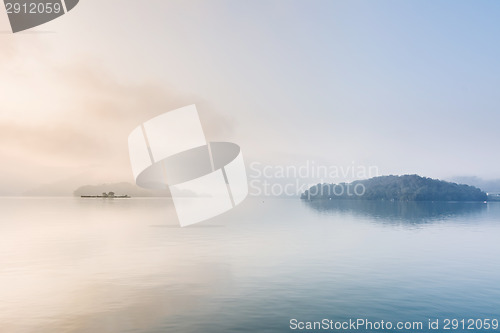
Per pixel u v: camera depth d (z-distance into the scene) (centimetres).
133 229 6344
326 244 4528
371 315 1973
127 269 3036
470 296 2308
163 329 1759
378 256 3678
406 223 7906
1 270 2997
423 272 2947
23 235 5375
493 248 4272
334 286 2509
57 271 2950
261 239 5006
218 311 2003
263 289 2433
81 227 6619
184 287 2473
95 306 2078
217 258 3538
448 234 5747
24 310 2014
